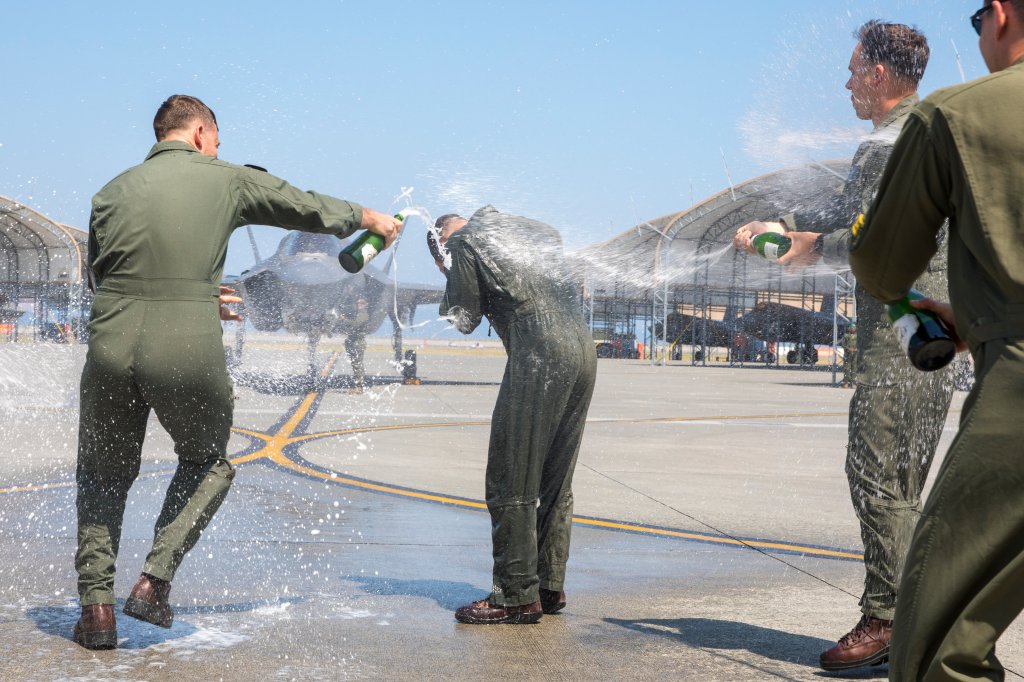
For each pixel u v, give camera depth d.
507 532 2.88
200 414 2.54
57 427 8.98
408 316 18.78
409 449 7.83
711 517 4.98
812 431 10.29
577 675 2.40
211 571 3.52
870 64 2.40
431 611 3.04
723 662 2.54
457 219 3.02
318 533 4.31
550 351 2.82
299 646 2.60
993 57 1.46
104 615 2.53
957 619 1.32
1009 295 1.30
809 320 45.91
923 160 1.38
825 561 3.93
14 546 3.83
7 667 2.36
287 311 15.13
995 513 1.29
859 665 2.40
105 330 2.46
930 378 2.37
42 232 36.31
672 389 19.81
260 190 2.59
